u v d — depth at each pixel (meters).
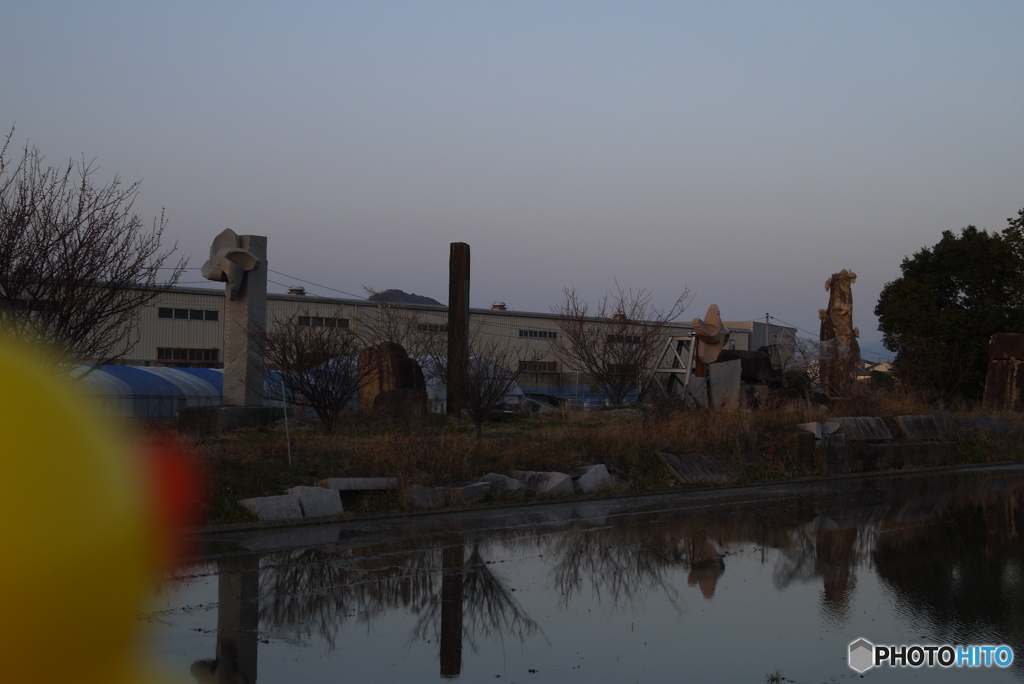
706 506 15.48
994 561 10.86
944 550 11.58
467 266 25.28
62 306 12.30
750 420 22.12
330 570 9.52
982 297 42.78
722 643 7.28
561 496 15.81
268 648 6.79
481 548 11.07
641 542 11.78
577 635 7.43
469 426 21.47
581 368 35.44
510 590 8.95
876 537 12.54
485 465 16.16
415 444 15.81
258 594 8.37
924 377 39.34
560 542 11.64
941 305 44.12
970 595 9.08
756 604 8.60
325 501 12.76
